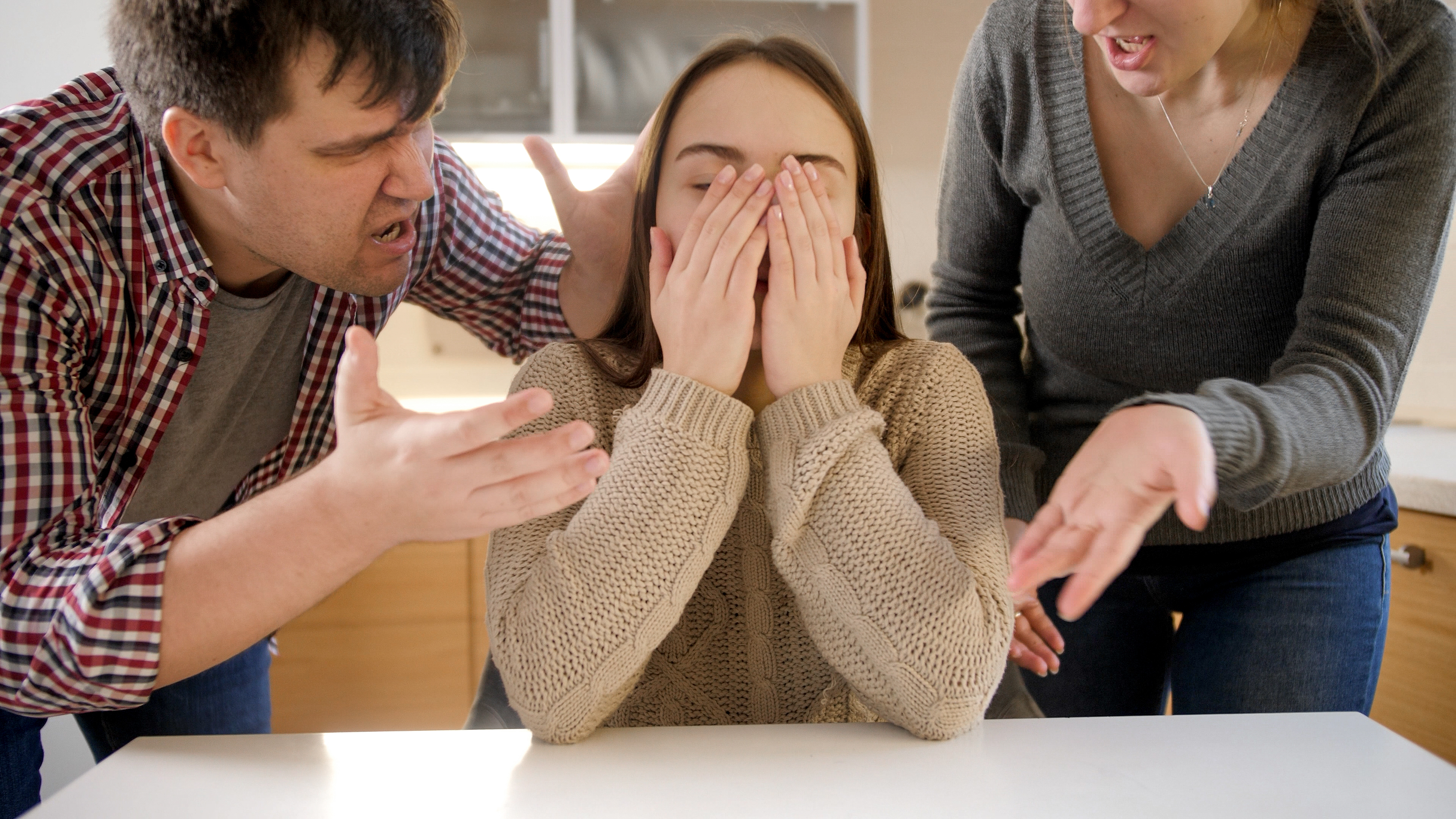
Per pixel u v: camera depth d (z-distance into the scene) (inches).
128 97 33.0
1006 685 38.3
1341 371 32.4
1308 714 27.0
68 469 30.5
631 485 29.2
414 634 78.0
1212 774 23.2
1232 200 37.7
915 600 27.7
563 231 46.7
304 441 45.2
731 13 90.3
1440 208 34.4
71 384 33.0
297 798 22.4
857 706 34.2
